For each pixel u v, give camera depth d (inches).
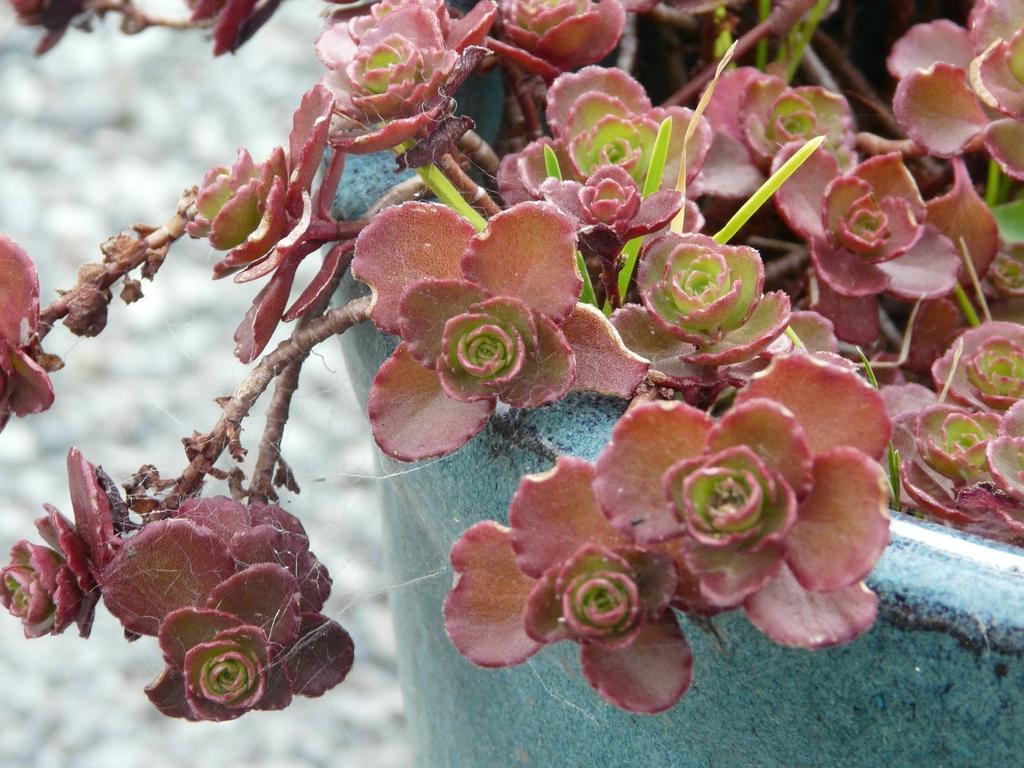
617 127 13.9
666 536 11.2
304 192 12.9
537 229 12.1
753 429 11.1
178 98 51.3
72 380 41.0
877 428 11.3
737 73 15.9
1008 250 15.6
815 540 11.1
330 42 14.1
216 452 13.7
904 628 11.5
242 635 13.0
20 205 46.5
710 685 12.3
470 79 15.5
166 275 43.7
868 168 14.5
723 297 12.3
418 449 12.4
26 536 36.7
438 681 15.7
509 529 11.6
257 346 13.1
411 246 12.5
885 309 17.6
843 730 12.0
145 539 13.0
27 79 52.1
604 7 14.4
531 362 12.2
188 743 33.4
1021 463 12.7
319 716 33.9
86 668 35.5
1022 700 11.5
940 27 15.5
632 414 11.2
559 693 13.6
